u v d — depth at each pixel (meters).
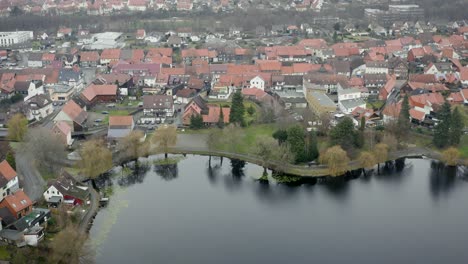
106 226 195.50
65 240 168.12
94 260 175.25
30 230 178.50
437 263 177.62
